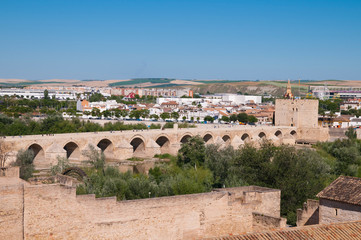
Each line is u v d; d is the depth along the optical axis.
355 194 63.56
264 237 48.09
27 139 163.75
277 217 62.25
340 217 63.66
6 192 48.03
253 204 65.62
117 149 197.75
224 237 48.22
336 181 67.69
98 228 53.53
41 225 50.12
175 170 143.88
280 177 95.81
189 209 59.69
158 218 57.38
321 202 65.88
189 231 59.84
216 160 141.38
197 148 160.00
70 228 51.84
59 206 51.12
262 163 102.94
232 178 107.44
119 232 54.75
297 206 89.69
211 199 61.50
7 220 48.06
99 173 121.06
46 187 50.31
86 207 52.81
